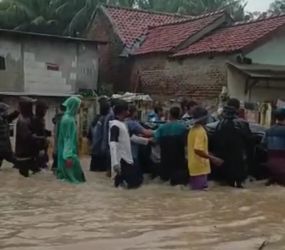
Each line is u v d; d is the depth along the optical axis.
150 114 16.28
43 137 12.17
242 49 19.64
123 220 7.56
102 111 13.23
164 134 11.11
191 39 23.02
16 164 11.93
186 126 11.22
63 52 24.11
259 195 9.92
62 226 7.12
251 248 6.15
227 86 20.05
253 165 11.77
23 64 23.34
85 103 17.50
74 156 11.36
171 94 22.83
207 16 24.16
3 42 22.92
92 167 13.48
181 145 11.02
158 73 23.55
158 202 9.05
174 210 8.37
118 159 10.45
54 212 8.05
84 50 24.52
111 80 26.23
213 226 7.26
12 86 23.19
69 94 24.14
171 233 6.82
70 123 11.41
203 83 21.23
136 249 6.04
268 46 20.50
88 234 6.69
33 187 10.43
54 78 23.95
